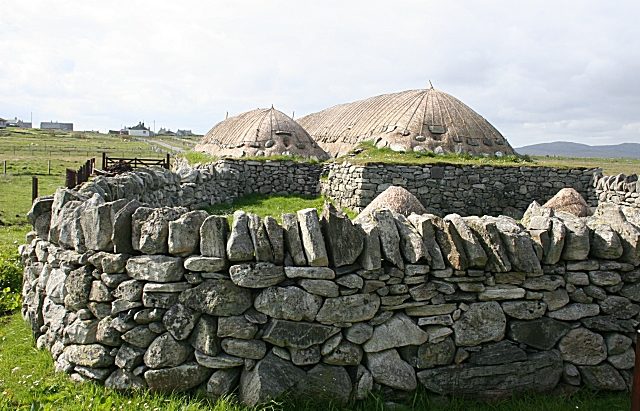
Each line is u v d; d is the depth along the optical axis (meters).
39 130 111.31
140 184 11.08
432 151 20.20
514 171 18.17
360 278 4.68
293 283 4.64
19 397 4.55
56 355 5.18
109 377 4.72
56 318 5.27
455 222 5.00
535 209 6.14
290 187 21.12
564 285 5.12
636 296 5.21
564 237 5.06
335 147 24.47
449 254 4.88
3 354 5.52
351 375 4.74
